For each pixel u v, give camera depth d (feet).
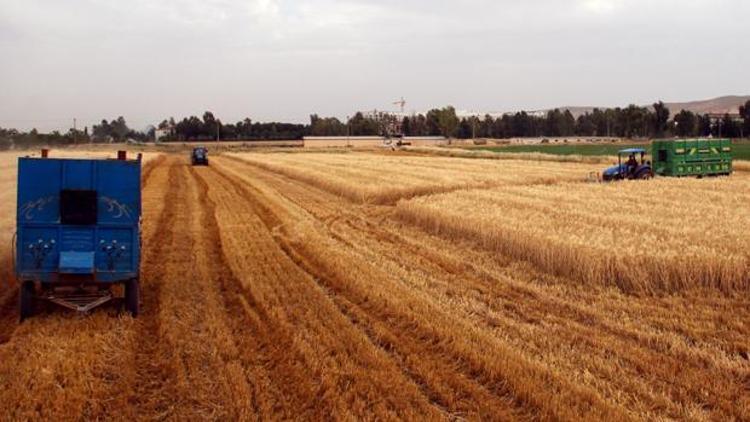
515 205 76.23
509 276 47.67
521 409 24.67
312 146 519.60
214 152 408.05
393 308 37.42
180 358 29.12
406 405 24.63
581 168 164.55
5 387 26.20
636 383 26.89
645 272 43.01
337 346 31.17
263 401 24.82
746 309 38.37
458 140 590.96
